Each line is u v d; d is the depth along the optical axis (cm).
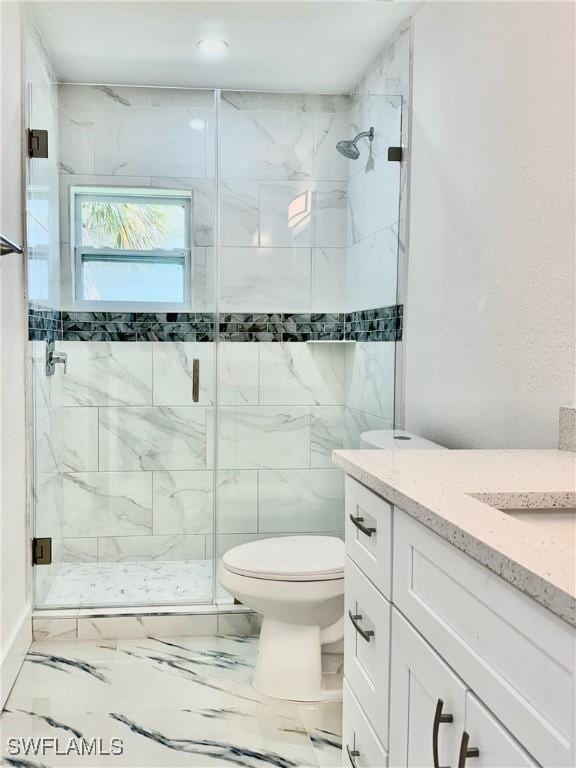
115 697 200
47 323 259
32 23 237
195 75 292
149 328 282
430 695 94
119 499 285
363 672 130
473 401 193
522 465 129
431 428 224
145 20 242
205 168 277
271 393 279
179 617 244
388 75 259
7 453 204
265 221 279
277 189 278
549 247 155
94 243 278
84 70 285
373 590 123
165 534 286
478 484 109
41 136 238
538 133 160
